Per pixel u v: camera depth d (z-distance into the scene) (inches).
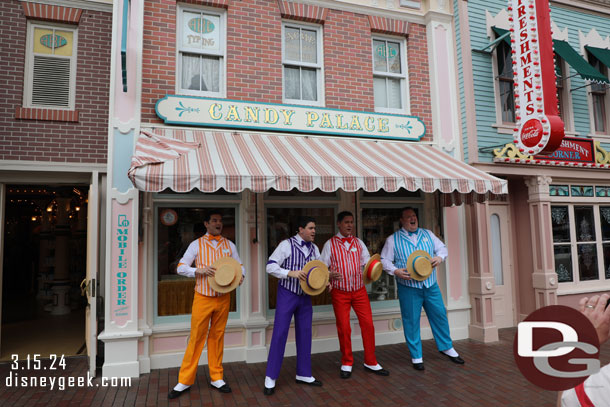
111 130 209.0
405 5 280.7
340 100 260.2
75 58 240.2
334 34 263.3
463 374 201.2
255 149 212.7
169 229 224.5
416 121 270.2
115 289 202.5
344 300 201.3
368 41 271.0
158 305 219.1
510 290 301.9
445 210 269.1
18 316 354.0
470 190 211.8
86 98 238.5
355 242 208.7
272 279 239.9
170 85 227.5
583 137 309.3
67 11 237.9
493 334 258.7
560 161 289.0
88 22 242.1
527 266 297.3
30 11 231.8
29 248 526.9
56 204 391.2
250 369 212.2
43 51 236.4
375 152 239.6
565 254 304.0
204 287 180.1
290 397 175.6
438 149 271.0
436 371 205.9
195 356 179.2
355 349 244.4
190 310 224.2
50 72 236.1
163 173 164.1
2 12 228.4
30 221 529.0
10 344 260.7
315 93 263.9
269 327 232.5
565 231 305.6
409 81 279.6
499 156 270.4
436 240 227.8
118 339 199.5
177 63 233.6
